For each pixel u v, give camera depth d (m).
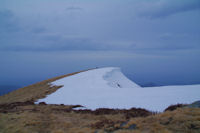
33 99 24.91
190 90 14.77
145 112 11.52
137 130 7.29
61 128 9.75
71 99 20.67
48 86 36.75
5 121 11.26
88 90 23.36
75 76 44.66
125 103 14.64
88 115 12.98
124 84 45.28
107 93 19.41
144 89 17.91
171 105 11.46
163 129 6.91
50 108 16.77
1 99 35.44
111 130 8.33
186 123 7.05
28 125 10.39
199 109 8.45
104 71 45.16
